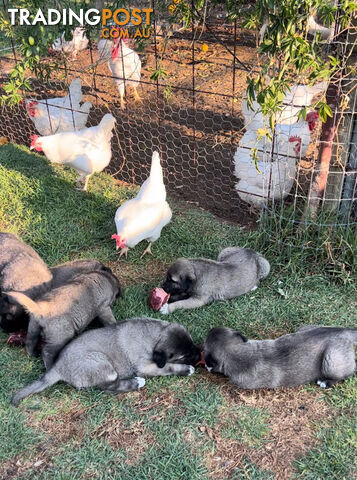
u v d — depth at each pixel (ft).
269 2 3.72
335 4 4.42
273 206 5.31
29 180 7.02
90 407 3.73
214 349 3.84
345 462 3.28
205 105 8.82
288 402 3.75
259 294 4.88
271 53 4.00
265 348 3.80
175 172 7.14
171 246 5.65
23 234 5.88
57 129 7.47
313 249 5.09
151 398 3.81
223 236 5.75
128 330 3.92
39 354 4.17
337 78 4.58
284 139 5.42
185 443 3.44
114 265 5.39
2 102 7.00
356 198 5.11
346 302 4.72
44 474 3.26
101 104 9.21
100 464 3.32
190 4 5.54
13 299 4.16
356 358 4.04
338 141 5.07
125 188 6.86
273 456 3.34
